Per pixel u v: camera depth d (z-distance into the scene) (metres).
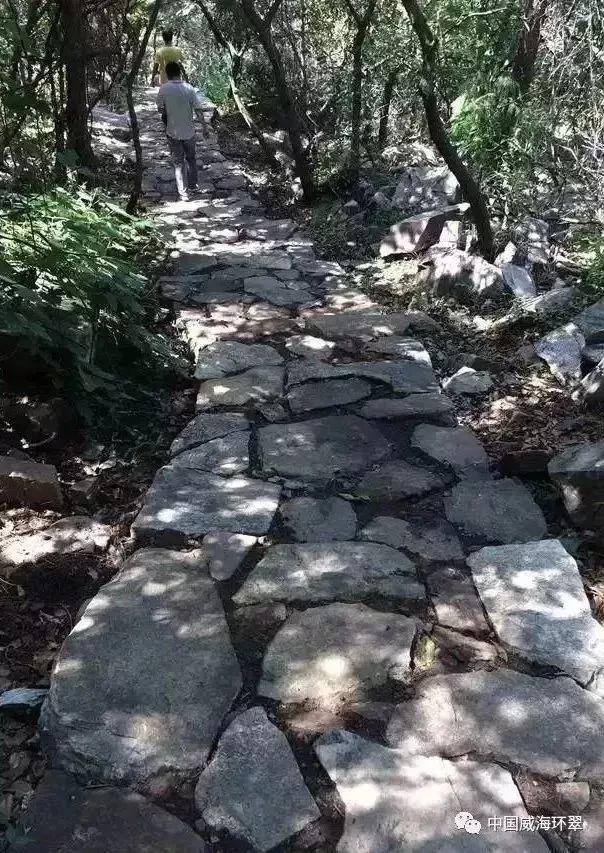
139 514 3.02
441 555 2.81
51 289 3.97
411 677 2.27
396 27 7.23
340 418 3.76
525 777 1.97
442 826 1.84
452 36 6.30
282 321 4.99
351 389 4.05
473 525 2.99
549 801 1.91
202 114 11.46
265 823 1.86
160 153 9.87
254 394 3.98
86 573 2.80
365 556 2.78
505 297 5.21
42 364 3.69
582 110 6.26
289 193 8.30
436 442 3.55
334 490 3.21
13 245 4.05
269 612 2.51
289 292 5.52
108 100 12.21
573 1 6.16
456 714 2.14
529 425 3.75
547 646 2.38
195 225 7.20
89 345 3.77
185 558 2.77
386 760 2.01
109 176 8.50
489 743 2.06
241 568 2.72
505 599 2.58
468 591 2.63
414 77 6.45
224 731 2.09
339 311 5.18
